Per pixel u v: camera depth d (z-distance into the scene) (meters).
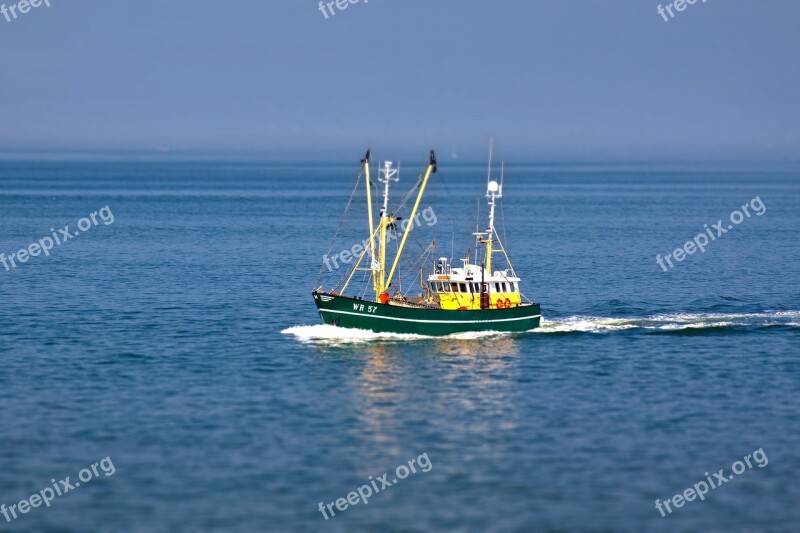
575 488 113.06
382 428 130.62
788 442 127.12
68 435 127.38
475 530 103.62
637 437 128.38
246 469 117.38
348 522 105.12
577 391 146.75
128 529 103.12
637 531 103.88
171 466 118.06
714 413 137.62
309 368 157.12
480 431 129.88
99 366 158.75
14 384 148.38
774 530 104.25
